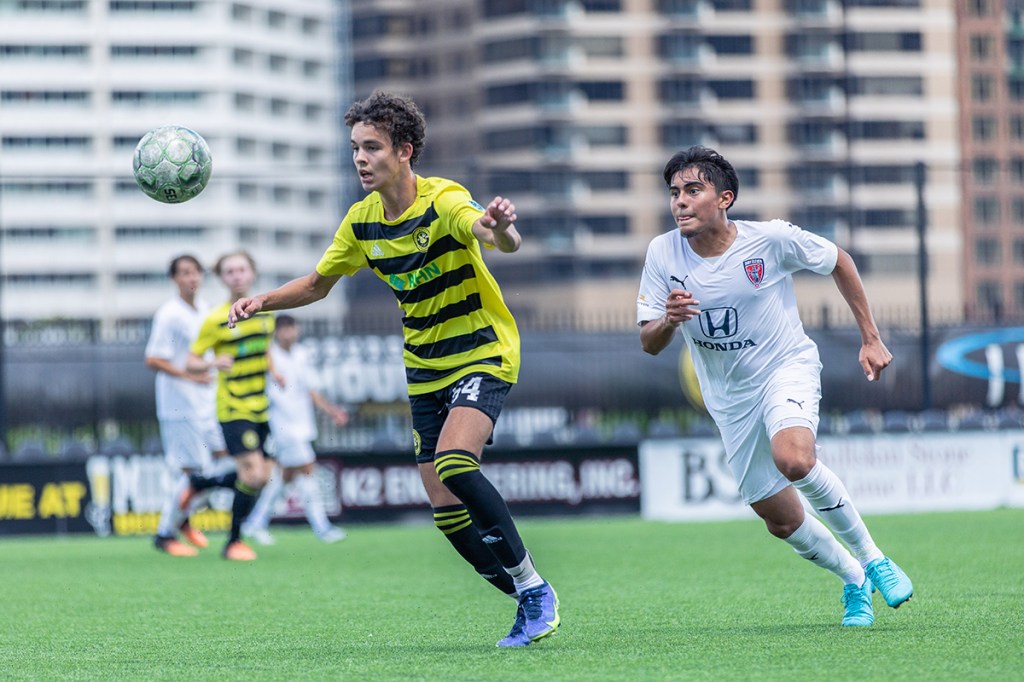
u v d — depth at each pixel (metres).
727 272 21.86
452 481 19.77
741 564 35.66
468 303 20.41
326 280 21.73
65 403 64.25
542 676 17.81
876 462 56.97
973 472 58.22
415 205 20.41
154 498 53.72
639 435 57.00
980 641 20.22
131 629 24.92
